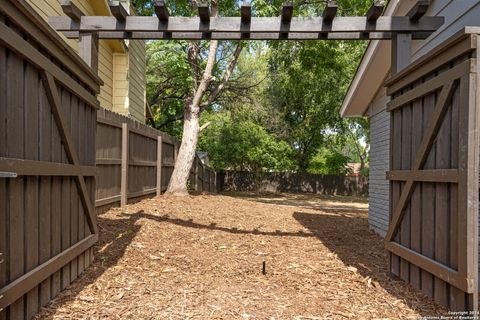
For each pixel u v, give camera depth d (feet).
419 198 9.70
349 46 51.80
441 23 11.61
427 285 9.36
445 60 8.39
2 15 6.38
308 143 65.16
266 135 53.01
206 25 12.21
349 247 15.60
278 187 62.39
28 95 7.30
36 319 7.53
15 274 6.75
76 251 9.75
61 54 8.91
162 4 11.44
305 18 12.12
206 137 55.77
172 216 19.57
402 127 10.93
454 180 7.85
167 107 60.18
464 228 7.47
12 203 6.66
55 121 8.66
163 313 8.20
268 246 15.33
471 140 7.38
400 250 10.50
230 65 32.07
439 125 8.67
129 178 21.59
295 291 9.98
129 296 9.14
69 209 9.62
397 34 11.94
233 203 27.71
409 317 8.18
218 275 11.26
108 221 16.67
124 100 28.04
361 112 23.80
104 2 23.31
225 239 16.08
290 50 41.22
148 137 25.03
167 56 42.98
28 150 7.29
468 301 7.59
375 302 9.16
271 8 26.76
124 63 28.12
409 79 10.30
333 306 8.89
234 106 52.70
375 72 18.71
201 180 43.24
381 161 19.42
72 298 8.76
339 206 40.06
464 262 7.45
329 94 58.75
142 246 13.67
